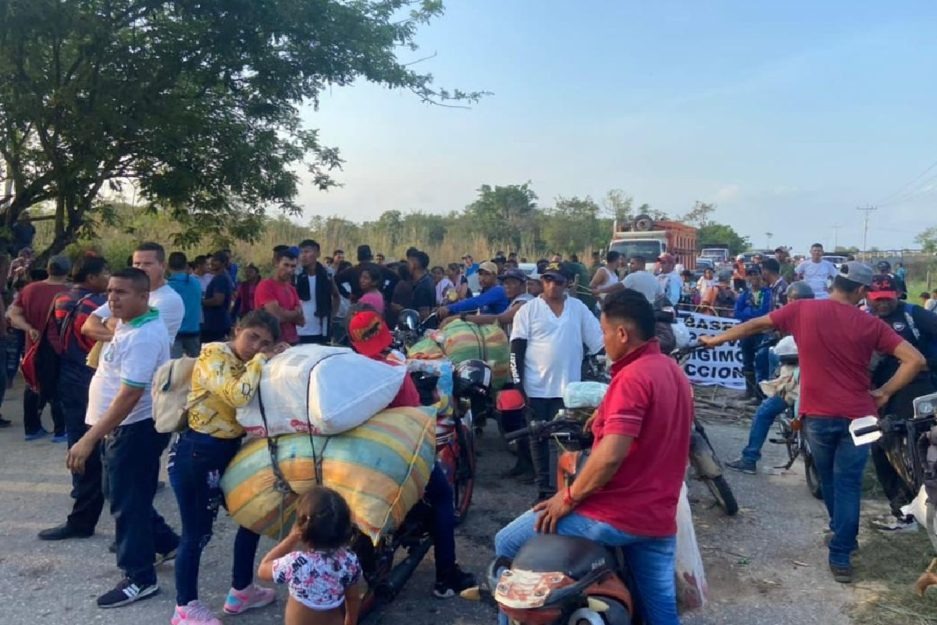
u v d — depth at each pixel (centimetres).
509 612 297
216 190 1330
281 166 1400
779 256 2062
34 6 973
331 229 2530
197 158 1270
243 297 1187
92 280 615
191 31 1184
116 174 1269
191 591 412
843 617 442
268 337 409
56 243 1244
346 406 389
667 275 1533
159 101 1178
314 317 893
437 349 671
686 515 384
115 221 1405
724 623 436
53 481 661
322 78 1291
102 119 1120
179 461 410
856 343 480
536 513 345
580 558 305
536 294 831
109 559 507
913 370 473
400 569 436
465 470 571
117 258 1669
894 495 557
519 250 3741
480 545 540
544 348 614
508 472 700
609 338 332
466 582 461
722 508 609
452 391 556
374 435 396
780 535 566
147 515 452
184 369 414
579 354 623
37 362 641
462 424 567
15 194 1236
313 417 387
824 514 611
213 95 1327
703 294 1897
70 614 437
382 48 1298
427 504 454
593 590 305
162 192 1264
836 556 491
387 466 387
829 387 486
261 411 400
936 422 439
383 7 1318
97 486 537
